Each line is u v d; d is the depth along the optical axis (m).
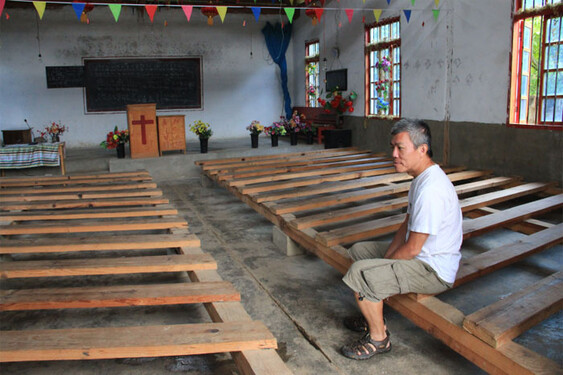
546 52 5.49
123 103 11.41
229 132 12.41
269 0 11.50
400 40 7.93
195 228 5.09
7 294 2.82
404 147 2.32
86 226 4.26
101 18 10.97
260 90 12.50
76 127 11.12
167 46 11.58
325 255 3.44
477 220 4.02
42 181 6.69
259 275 3.68
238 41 12.12
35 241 3.83
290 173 6.34
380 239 4.43
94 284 3.58
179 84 11.81
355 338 2.68
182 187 7.57
